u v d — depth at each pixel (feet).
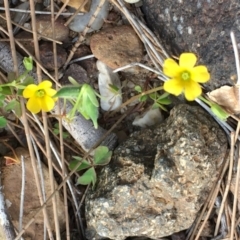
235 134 0.39
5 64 0.41
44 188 0.40
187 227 0.41
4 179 0.41
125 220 0.40
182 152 0.38
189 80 0.33
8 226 0.39
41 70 0.41
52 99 0.35
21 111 0.38
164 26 0.40
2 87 0.37
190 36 0.38
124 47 0.41
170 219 0.40
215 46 0.37
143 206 0.40
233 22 0.35
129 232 0.40
